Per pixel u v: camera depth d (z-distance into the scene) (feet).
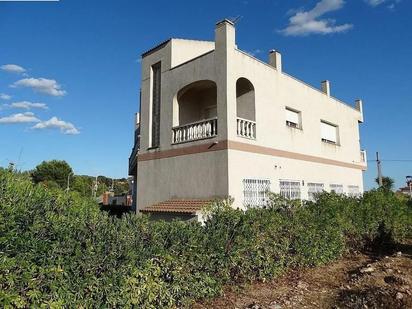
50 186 23.09
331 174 69.46
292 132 58.23
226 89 44.96
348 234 40.19
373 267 32.01
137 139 69.97
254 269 27.27
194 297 22.04
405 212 47.29
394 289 24.85
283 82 57.36
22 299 13.71
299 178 58.23
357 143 83.41
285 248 29.96
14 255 14.15
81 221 17.83
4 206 15.07
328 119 71.20
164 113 54.90
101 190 215.10
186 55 57.06
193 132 49.26
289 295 24.85
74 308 15.46
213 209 31.27
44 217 16.38
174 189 50.80
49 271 14.76
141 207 56.70
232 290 24.90
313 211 37.81
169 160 52.44
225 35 46.06
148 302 18.75
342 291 25.81
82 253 16.16
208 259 23.04
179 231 22.30
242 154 45.83
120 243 18.19
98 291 16.47
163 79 56.13
